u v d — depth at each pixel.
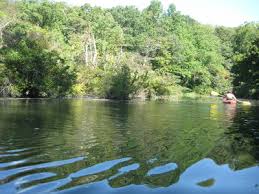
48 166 5.70
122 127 10.78
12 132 9.11
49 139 8.17
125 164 5.95
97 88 33.00
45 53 30.31
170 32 81.50
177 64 66.69
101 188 4.64
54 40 43.25
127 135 9.15
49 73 29.78
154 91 40.47
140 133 9.58
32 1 74.38
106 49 58.38
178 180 5.10
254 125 12.34
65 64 33.62
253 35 84.69
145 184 4.86
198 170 5.69
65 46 49.09
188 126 11.66
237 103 29.58
